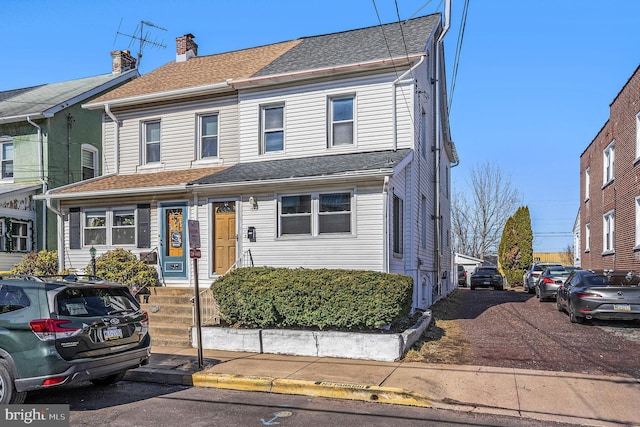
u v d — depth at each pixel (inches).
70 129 800.9
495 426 239.3
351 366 338.6
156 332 443.8
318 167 509.0
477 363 337.7
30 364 244.4
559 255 1939.0
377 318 370.0
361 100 559.8
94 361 259.8
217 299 419.2
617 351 362.3
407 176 556.1
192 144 633.6
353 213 491.5
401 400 277.7
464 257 1715.1
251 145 597.0
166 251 580.4
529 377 303.3
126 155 667.4
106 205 608.4
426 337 414.9
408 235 553.3
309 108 576.7
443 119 831.7
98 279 309.1
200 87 614.2
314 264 504.1
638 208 604.7
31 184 751.7
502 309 610.9
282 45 746.8
